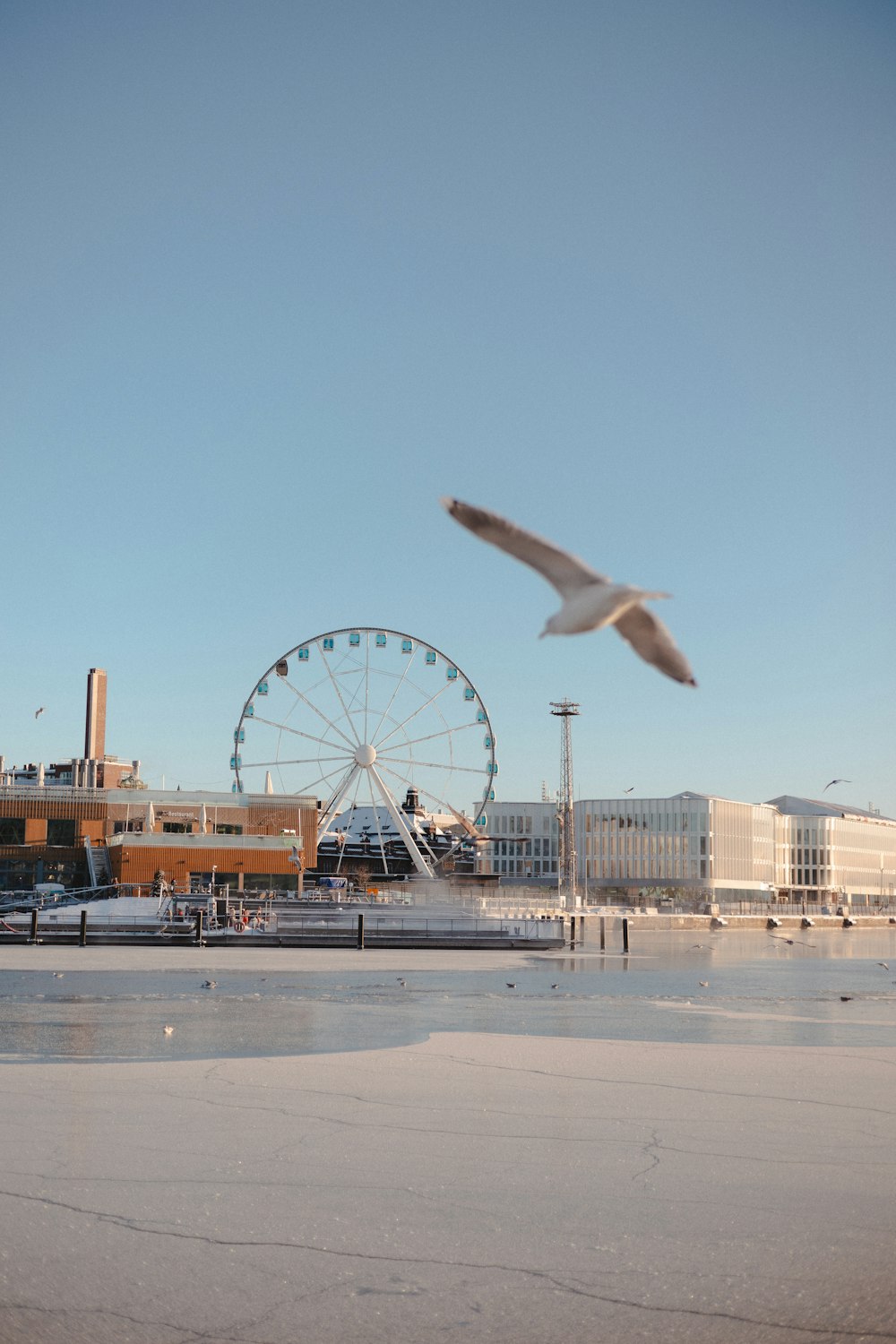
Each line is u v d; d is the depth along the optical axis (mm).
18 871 127812
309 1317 12844
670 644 7254
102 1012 39938
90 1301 13195
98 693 188375
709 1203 16703
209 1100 23266
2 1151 18875
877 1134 20828
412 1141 20109
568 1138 20438
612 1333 12469
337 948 81938
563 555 7301
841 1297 13391
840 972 69938
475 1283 13781
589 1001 47094
